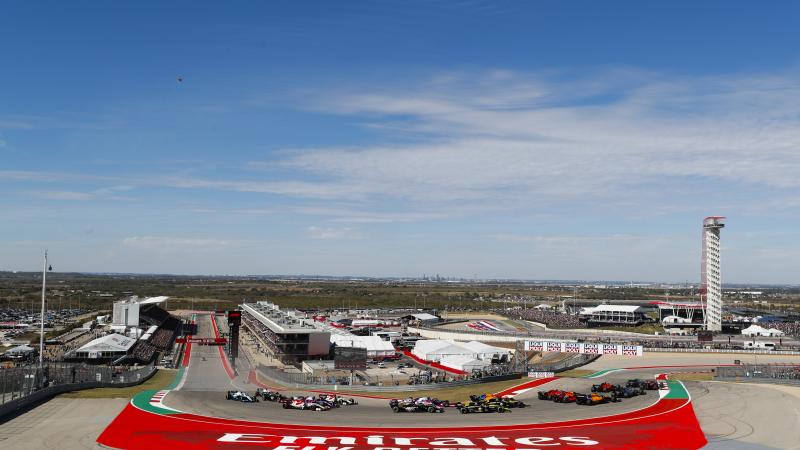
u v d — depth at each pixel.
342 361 112.00
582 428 71.38
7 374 87.50
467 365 134.62
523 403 87.25
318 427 70.81
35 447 60.44
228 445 62.38
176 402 84.56
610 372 126.94
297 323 165.38
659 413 79.38
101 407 79.44
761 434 68.38
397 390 105.38
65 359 140.75
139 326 199.75
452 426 72.12
